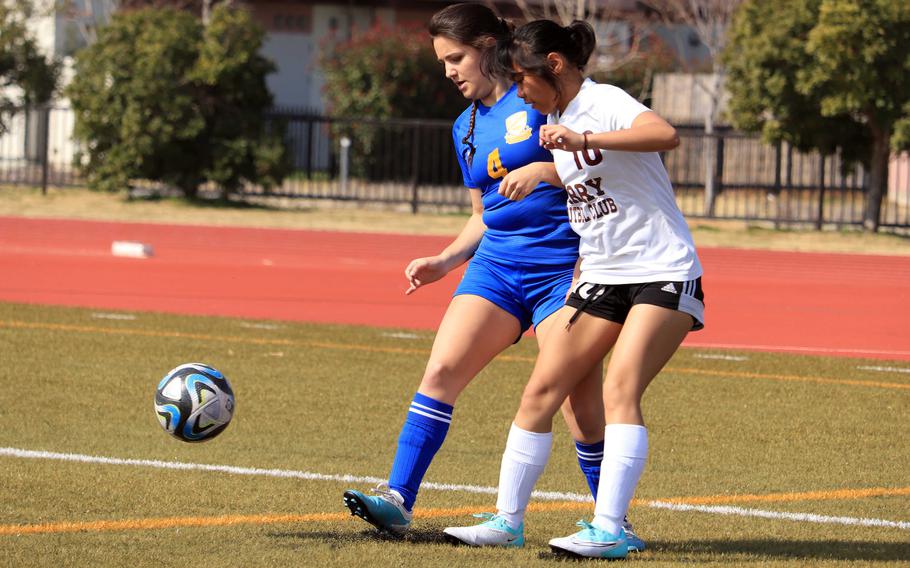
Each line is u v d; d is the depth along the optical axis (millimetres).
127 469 24656
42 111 115938
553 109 19141
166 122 105562
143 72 103875
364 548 19141
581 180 18797
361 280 65062
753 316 55375
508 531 19641
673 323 18562
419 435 20266
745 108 98312
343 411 31625
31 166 137250
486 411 32031
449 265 22109
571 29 18938
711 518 21984
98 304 52688
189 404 20188
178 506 21828
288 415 30875
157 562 18047
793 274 74188
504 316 20688
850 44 89438
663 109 136375
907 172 128375
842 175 101125
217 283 61812
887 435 30203
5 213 97000
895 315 56594
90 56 106312
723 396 35031
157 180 109188
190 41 105062
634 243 18719
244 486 23578
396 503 19859
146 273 64938
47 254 72188
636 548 19516
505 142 20469
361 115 139625
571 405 20578
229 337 43938
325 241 86375
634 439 18578
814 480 25359
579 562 18578
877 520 21984
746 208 107188
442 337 20641
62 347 40219
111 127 106812
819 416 32406
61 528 19984
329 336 45156
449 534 19547
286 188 126688
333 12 161125
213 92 107312
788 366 41062
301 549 19000
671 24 137000
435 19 20953
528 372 38469
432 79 142000
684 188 131625
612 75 137375
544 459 19703
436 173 123000
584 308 19094
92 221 93938
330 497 22938
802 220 101938
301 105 162125
